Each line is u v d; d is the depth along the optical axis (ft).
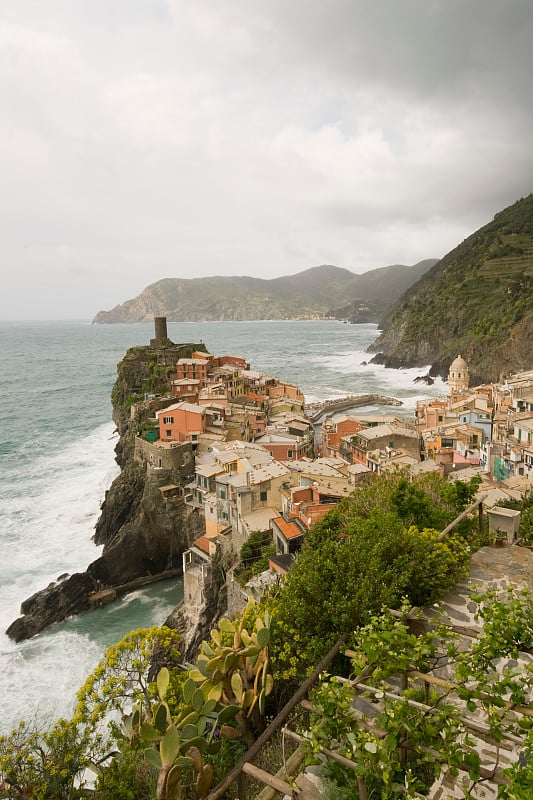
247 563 135.95
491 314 647.97
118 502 225.15
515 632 30.04
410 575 50.37
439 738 29.43
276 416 335.06
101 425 427.74
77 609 176.04
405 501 75.72
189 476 225.15
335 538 77.41
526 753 23.90
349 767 27.55
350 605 45.09
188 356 426.51
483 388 364.99
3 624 163.32
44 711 126.00
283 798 31.81
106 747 52.34
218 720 36.52
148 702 51.60
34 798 45.52
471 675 27.22
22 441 373.61
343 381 620.49
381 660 30.94
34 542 212.84
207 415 267.18
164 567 210.59
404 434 245.04
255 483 160.97
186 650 143.02
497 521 70.23
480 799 30.14
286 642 47.37
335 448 273.75
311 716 30.83
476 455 232.94
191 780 37.55
